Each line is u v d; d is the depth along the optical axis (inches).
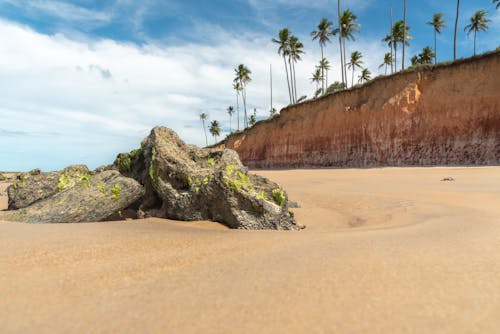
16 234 154.6
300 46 2001.7
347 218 251.1
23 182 327.3
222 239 149.5
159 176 258.7
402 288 78.6
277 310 68.0
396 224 195.9
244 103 2529.5
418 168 864.3
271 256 114.3
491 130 874.1
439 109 992.2
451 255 107.3
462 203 271.4
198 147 294.4
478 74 936.9
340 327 59.9
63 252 119.9
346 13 1669.5
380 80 1185.4
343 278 86.8
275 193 226.8
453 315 63.9
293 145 1503.4
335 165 1262.3
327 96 1393.9
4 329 61.2
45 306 71.9
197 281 88.1
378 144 1125.1
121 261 109.6
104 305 72.4
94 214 240.2
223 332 59.1
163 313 67.8
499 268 93.0
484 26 1685.5
